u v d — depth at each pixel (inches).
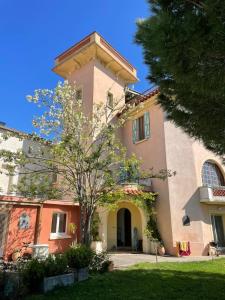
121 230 709.9
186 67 173.9
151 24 184.9
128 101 820.0
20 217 513.3
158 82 255.1
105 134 492.1
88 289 270.8
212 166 738.2
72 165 449.7
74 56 799.7
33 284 267.6
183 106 256.8
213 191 649.6
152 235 597.3
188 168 663.8
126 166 455.8
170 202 608.7
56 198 482.6
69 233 595.2
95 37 765.9
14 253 473.4
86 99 753.0
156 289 271.9
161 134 669.9
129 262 464.1
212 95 192.4
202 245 606.2
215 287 281.3
